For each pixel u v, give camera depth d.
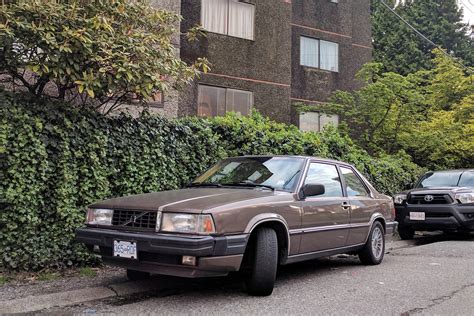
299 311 4.80
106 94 7.20
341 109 16.94
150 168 7.32
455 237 11.91
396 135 16.89
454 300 5.28
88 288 5.54
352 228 6.86
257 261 5.20
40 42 6.20
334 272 6.92
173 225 4.80
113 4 7.06
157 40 7.31
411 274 6.74
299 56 18.48
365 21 20.97
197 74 7.89
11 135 5.90
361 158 12.42
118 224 5.19
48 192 6.29
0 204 5.93
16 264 6.00
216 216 4.77
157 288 5.71
